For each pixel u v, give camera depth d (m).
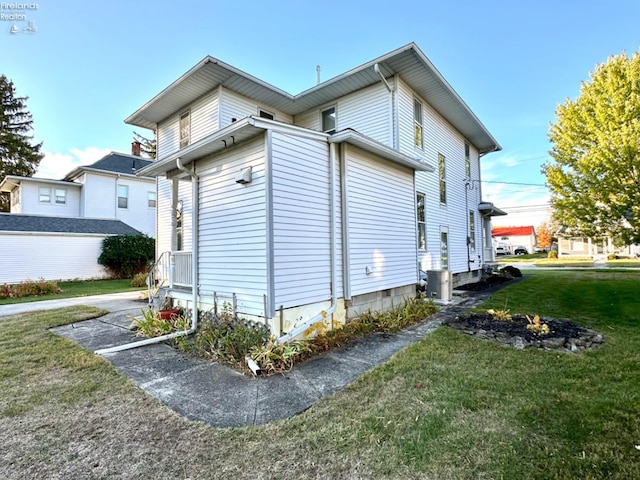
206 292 6.01
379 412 3.04
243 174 5.11
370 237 6.71
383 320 6.21
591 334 5.09
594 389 3.35
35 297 11.20
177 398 3.42
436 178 11.02
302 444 2.58
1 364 4.44
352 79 9.02
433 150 10.92
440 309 7.68
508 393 3.33
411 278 8.12
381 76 8.31
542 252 39.94
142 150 34.94
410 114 9.52
